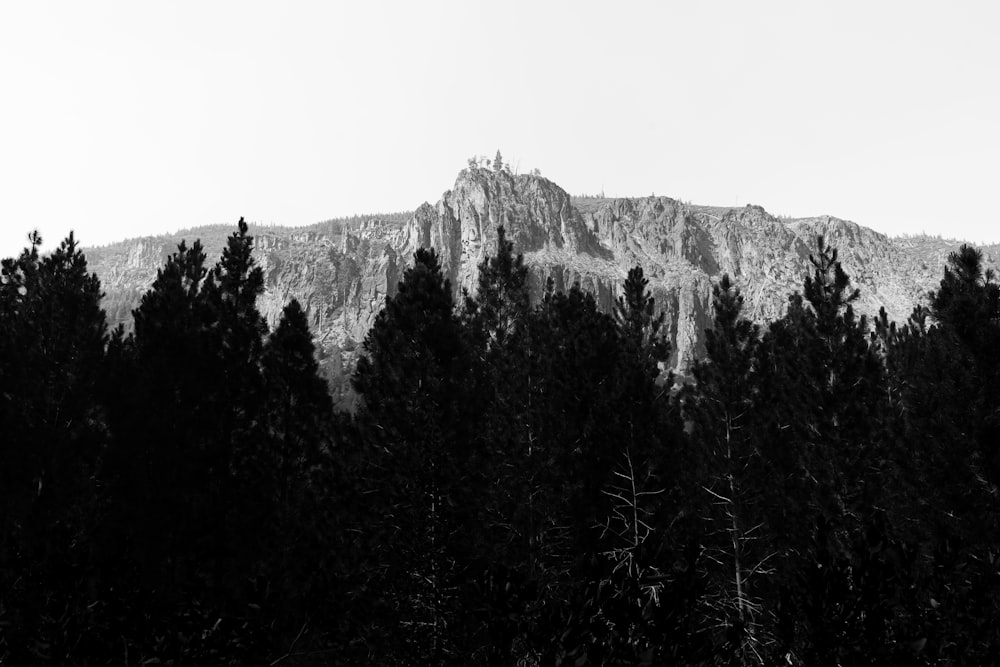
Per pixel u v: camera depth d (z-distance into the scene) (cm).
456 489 1953
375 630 1578
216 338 2377
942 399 2072
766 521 2431
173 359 2234
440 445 1995
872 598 769
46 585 814
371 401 2233
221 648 799
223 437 2277
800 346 2636
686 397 2922
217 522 2036
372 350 2455
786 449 2530
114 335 2536
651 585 716
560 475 2127
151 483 2062
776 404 2691
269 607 905
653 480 1897
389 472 2009
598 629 663
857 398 2428
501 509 2220
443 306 2292
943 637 824
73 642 756
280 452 2411
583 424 2200
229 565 1994
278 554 2081
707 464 2664
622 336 2938
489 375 2586
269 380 2464
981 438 1958
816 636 766
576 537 2009
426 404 2080
